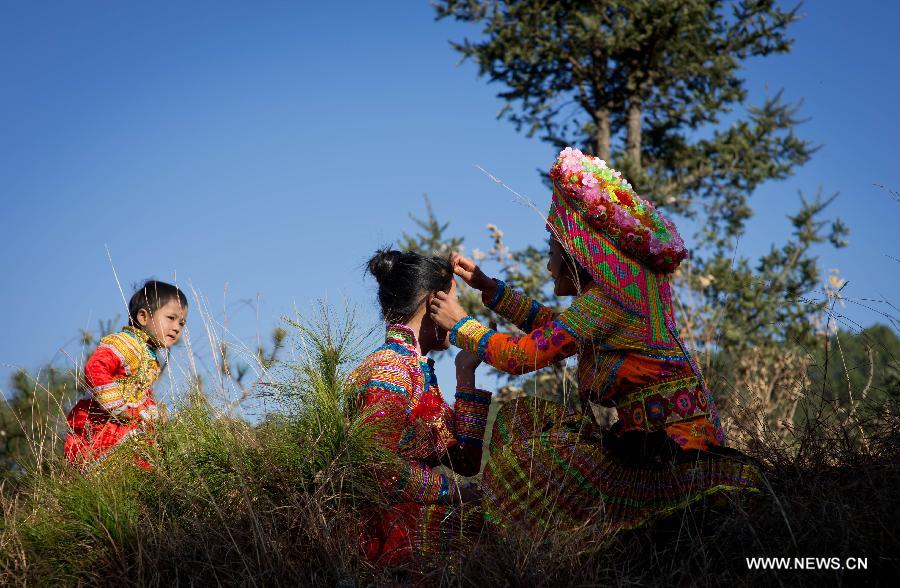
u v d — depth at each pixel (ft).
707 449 10.15
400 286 12.00
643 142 33.35
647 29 28.45
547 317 12.97
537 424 10.92
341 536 10.17
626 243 10.68
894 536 8.86
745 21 30.48
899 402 12.19
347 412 11.01
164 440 11.40
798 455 10.90
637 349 10.57
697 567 9.34
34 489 11.19
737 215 31.71
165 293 14.25
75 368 13.33
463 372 12.13
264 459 10.78
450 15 30.32
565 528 10.07
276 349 11.91
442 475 10.93
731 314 25.91
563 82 31.27
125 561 10.02
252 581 9.45
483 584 9.27
